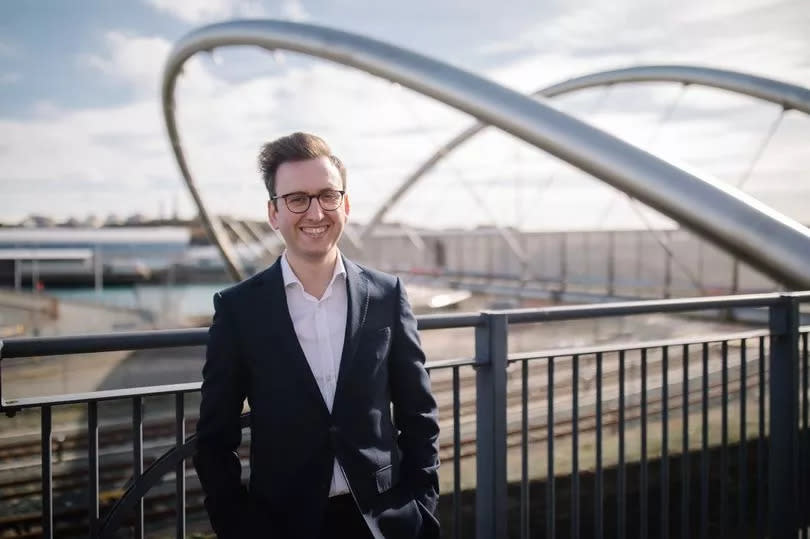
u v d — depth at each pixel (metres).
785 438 3.52
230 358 1.92
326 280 2.00
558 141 10.69
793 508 3.50
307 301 1.98
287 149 1.93
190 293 56.47
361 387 1.93
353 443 1.90
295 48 18.30
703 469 3.32
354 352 1.94
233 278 38.34
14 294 37.88
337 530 1.92
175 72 28.73
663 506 3.23
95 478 2.15
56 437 10.84
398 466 2.09
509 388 12.07
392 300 2.07
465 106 12.88
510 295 29.41
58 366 17.14
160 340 2.10
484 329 2.74
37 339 1.98
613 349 3.09
